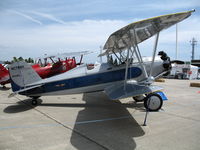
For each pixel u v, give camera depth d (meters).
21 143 3.35
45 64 13.14
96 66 6.89
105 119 4.97
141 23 4.30
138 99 7.35
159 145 3.28
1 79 11.95
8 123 4.59
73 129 4.14
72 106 6.67
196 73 25.98
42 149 3.11
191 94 9.78
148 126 4.36
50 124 4.52
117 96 4.85
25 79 6.62
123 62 6.86
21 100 7.82
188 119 4.95
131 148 3.15
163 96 7.85
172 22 4.60
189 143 3.37
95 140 3.50
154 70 6.92
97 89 6.82
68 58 12.41
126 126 4.37
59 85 6.74
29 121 4.77
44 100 7.81
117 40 6.03
